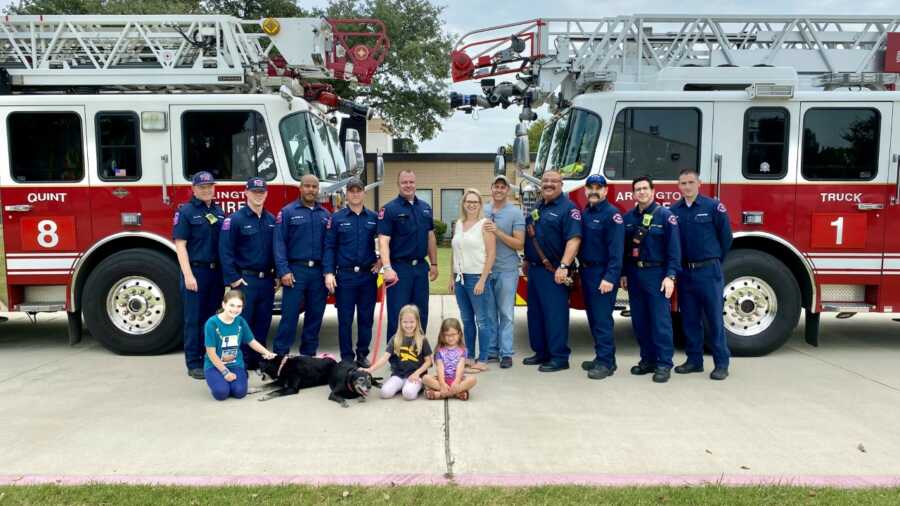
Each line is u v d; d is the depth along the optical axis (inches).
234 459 148.1
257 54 281.1
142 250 247.9
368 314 230.1
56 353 259.6
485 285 228.8
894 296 248.5
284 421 174.7
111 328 249.0
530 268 229.0
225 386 192.4
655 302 214.4
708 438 162.6
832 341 287.1
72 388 207.2
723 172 246.2
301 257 219.0
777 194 246.8
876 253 247.4
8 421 175.0
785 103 244.7
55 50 273.6
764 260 245.6
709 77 254.4
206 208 217.2
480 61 301.9
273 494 127.2
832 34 285.4
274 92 275.9
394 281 218.1
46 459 148.4
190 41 265.3
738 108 245.1
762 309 249.9
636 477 136.8
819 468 144.2
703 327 249.0
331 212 262.4
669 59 290.4
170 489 129.6
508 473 139.8
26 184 246.4
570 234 214.5
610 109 244.8
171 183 246.8
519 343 280.5
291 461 146.9
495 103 303.9
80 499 125.0
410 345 199.6
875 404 191.6
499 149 272.8
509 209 226.2
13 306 252.4
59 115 245.4
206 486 131.5
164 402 192.1
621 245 212.1
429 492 128.4
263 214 219.5
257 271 217.2
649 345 224.4
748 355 252.1
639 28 274.7
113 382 214.4
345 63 292.0
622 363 243.3
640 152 246.2
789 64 282.2
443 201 1007.0
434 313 356.2
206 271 218.2
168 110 245.1
